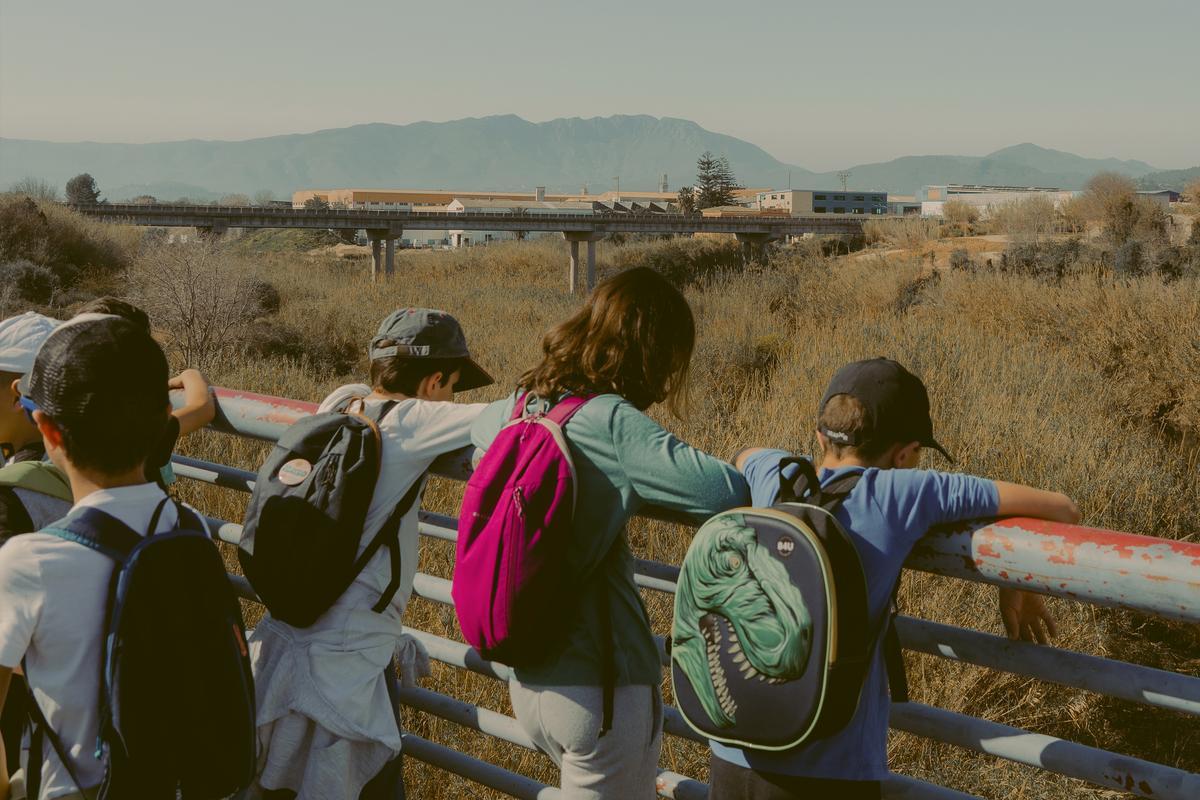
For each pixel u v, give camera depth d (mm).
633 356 1741
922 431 1670
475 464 1918
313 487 1859
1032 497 1491
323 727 1889
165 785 1507
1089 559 1344
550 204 175000
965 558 1488
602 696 1725
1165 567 1275
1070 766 1512
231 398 2371
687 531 5066
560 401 1741
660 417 7574
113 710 1470
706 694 1518
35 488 1800
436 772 3139
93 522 1531
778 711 1442
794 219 68438
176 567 1559
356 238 115375
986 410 7809
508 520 1626
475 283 36688
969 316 16141
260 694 1934
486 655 1706
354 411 2014
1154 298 13219
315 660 1902
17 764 1854
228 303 18359
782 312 19844
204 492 4539
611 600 1743
